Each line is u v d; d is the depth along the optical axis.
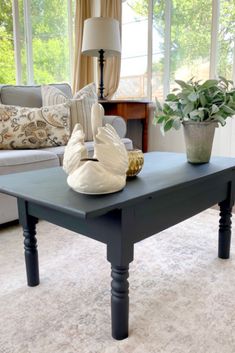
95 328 1.02
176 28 3.10
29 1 3.26
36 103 2.50
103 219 0.93
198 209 1.24
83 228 1.00
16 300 1.17
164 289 1.24
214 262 1.45
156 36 3.23
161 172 1.22
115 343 0.95
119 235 0.90
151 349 0.93
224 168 1.30
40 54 3.43
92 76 3.57
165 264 1.43
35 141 2.13
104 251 1.57
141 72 3.39
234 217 2.04
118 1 3.26
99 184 0.90
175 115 1.39
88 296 1.20
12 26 3.22
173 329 1.01
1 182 1.11
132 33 3.38
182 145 3.19
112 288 0.95
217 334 0.99
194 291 1.22
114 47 2.90
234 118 2.77
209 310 1.11
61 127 2.23
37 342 0.96
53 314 1.09
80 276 1.34
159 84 3.29
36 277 1.27
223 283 1.28
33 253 1.24
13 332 1.00
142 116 3.12
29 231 1.23
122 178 0.97
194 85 1.37
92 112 0.99
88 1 3.43
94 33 2.83
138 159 1.13
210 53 2.90
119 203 0.85
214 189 1.33
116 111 2.88
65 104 2.31
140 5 3.28
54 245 1.64
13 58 3.27
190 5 2.97
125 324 0.97
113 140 0.97
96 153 0.93
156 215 1.02
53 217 1.10
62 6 3.53
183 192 1.13
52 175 1.21
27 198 0.94
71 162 0.99
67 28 3.61
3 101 2.43
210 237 1.74
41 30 3.40
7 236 1.77
